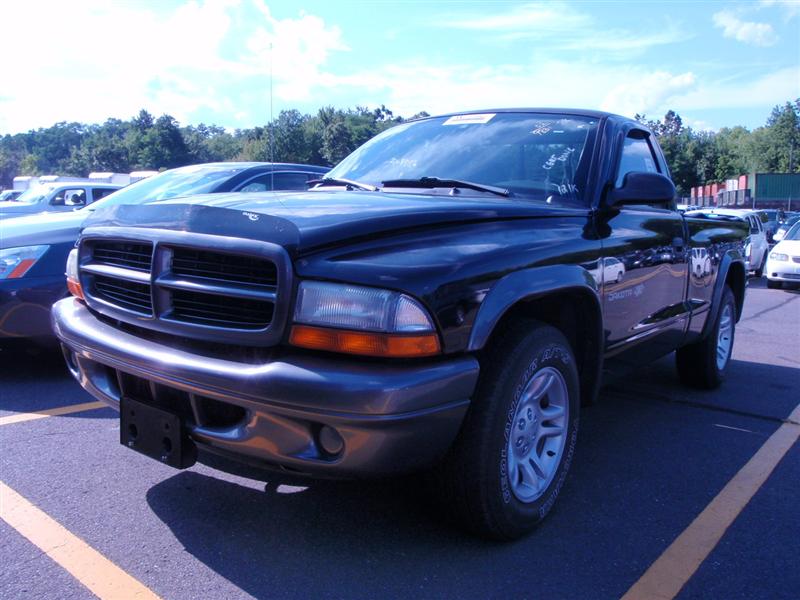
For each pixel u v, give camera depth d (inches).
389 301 98.6
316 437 100.6
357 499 137.0
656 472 160.6
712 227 216.1
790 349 323.3
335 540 121.5
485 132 169.0
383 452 98.5
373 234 107.3
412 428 99.3
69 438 167.3
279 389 97.5
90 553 115.7
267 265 102.7
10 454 156.6
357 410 95.8
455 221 117.6
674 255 181.3
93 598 103.6
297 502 135.3
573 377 132.9
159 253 113.4
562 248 129.2
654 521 135.0
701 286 206.1
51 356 242.4
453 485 114.4
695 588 111.6
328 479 103.7
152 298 113.7
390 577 110.8
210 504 133.9
